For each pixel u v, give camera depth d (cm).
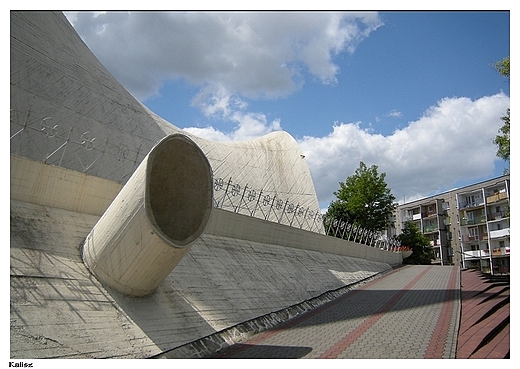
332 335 1151
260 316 1310
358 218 4181
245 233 1827
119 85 2566
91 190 1173
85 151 1927
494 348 974
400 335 1120
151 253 925
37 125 1769
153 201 1027
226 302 1254
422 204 5328
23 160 1020
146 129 2469
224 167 3145
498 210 4488
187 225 1006
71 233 1061
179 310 1068
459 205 4803
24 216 984
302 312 1538
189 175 1039
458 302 1603
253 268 1608
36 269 878
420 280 2469
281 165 3659
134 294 989
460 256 4775
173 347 931
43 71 1983
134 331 900
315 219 3472
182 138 1012
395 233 5647
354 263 2816
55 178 1088
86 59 2400
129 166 2122
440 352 943
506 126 1647
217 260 1461
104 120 2180
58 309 821
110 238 956
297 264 2003
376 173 4300
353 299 1825
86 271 979
